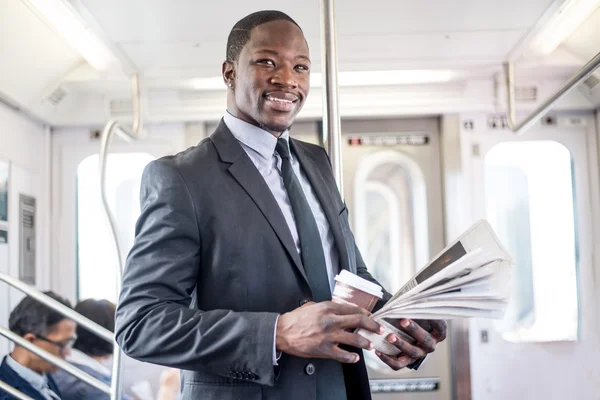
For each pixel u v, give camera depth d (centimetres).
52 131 501
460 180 494
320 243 168
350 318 141
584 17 386
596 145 493
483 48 420
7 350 443
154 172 166
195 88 473
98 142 499
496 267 149
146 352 153
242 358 146
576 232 491
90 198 500
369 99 486
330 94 222
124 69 435
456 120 496
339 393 162
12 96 433
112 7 345
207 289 160
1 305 443
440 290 149
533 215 495
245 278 158
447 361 493
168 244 158
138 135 415
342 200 194
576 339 489
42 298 314
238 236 160
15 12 367
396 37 400
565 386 487
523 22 379
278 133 178
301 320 144
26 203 475
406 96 485
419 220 499
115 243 320
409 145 505
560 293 493
